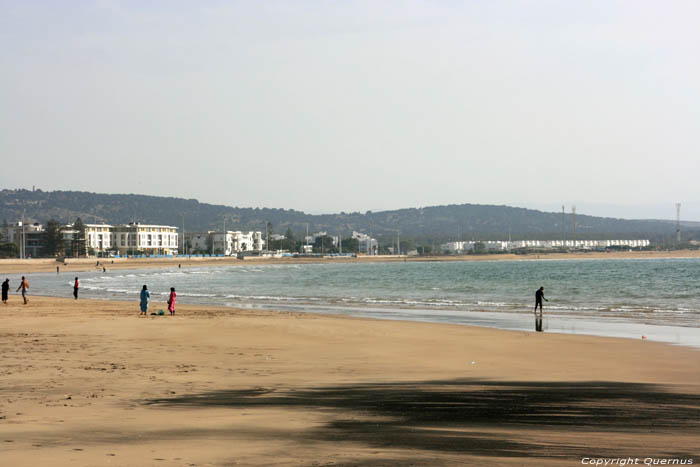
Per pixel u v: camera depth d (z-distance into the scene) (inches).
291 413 492.4
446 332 1232.2
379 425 450.0
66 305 1957.4
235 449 369.7
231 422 454.9
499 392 609.3
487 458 351.3
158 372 716.0
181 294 2851.9
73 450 360.2
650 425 460.1
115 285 3772.1
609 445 392.5
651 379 710.5
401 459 346.3
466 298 2564.0
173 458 343.9
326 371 748.0
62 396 558.9
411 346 1018.1
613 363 852.0
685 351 986.1
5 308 1806.1
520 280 4296.3
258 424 449.1
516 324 1510.8
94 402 531.2
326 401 550.9
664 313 1809.8
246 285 3772.1
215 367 766.5
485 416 489.1
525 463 341.7
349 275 5428.2
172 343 1013.8
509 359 885.8
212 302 2294.5
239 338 1092.5
